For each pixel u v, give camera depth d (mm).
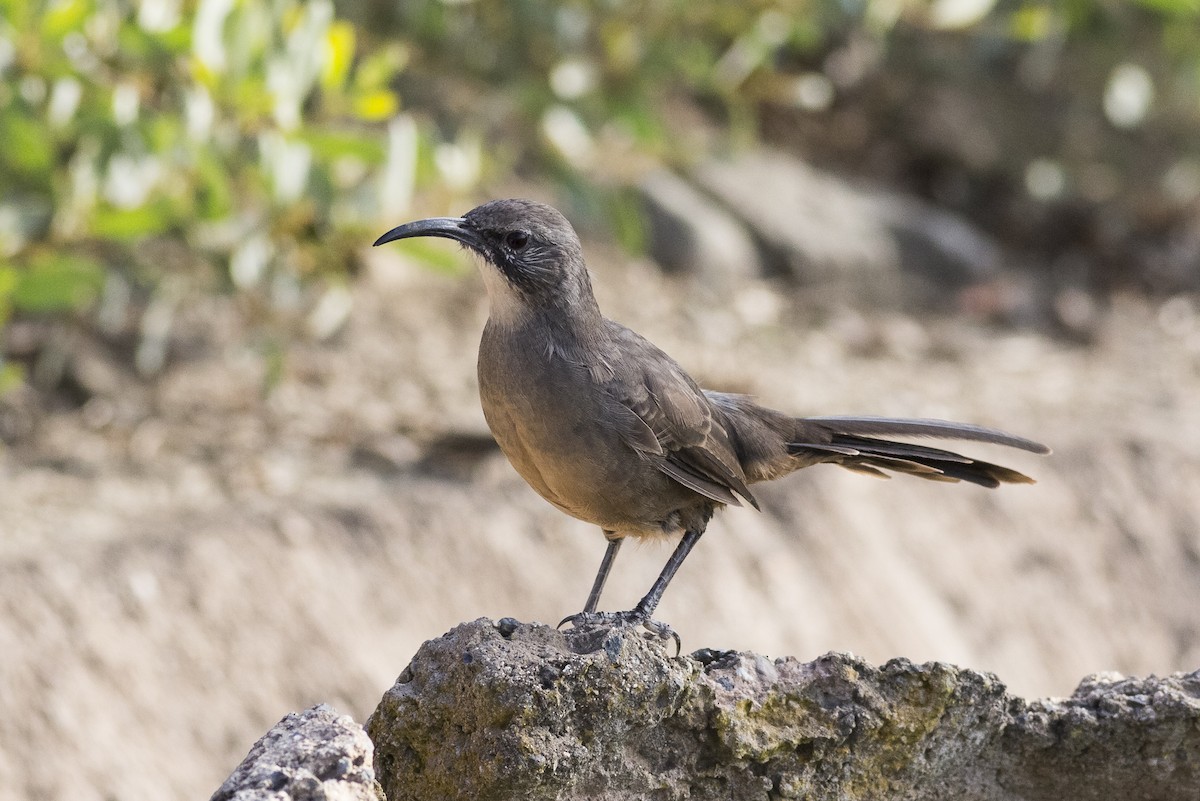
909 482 13625
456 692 5531
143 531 10977
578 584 11836
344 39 12391
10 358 13406
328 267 14211
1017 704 6172
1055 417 15055
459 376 14125
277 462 12375
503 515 11969
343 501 11680
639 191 17312
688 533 7535
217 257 13750
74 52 12242
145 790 9805
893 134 20453
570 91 15648
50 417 12938
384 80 14250
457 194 14359
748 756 5762
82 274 12281
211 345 14078
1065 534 13922
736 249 17266
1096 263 19391
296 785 5000
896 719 5891
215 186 12203
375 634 11039
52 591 10172
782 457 7980
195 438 12711
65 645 10000
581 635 5770
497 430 7148
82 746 9742
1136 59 20781
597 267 16516
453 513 11805
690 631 11773
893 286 17844
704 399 7512
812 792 5945
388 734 5676
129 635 10266
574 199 15594
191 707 10273
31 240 12875
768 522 12680
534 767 5379
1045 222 19984
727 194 17953
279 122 12258
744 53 17000
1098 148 20938
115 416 13016
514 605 11531
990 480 7957
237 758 10266
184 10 12805
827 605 12469
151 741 10016
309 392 13602
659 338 15352
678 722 5684
